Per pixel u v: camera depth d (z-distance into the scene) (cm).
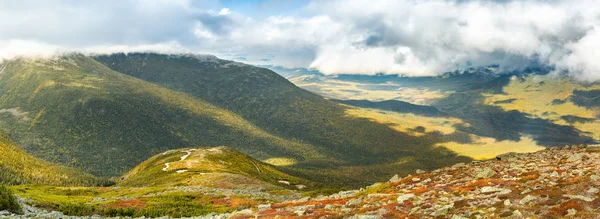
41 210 6094
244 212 5494
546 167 4959
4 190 5600
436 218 3672
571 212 3145
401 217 3903
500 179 4762
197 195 11525
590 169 4262
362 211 4412
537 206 3416
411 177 6556
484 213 3497
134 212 7225
